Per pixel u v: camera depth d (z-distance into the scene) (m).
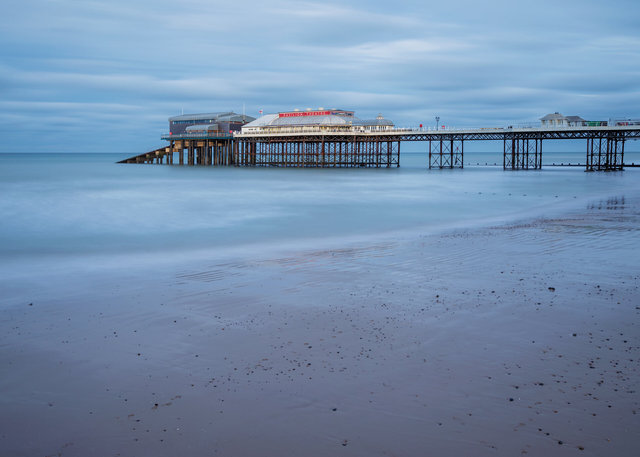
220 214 39.38
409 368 10.76
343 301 15.29
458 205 45.44
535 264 19.64
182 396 9.77
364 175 95.19
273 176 91.81
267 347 11.93
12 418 9.11
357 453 8.06
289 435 8.53
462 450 8.09
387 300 15.31
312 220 36.00
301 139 121.25
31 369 10.92
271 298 15.70
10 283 17.89
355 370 10.70
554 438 8.34
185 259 22.08
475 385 10.02
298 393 9.80
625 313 13.88
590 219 32.97
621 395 9.58
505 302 14.93
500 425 8.70
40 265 21.06
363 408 9.27
